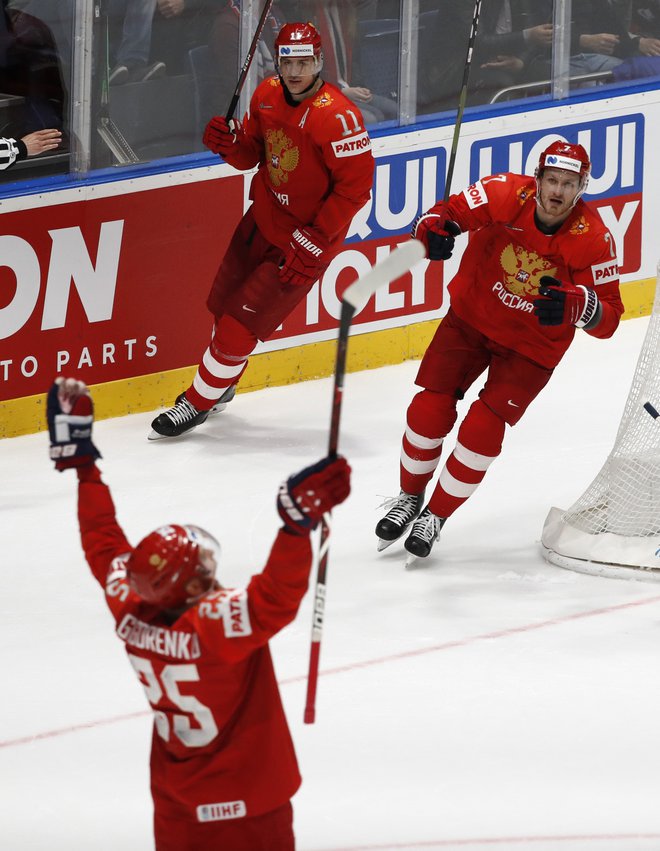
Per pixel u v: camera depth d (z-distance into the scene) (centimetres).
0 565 1962
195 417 2425
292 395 2661
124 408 2534
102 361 2489
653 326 1934
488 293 1859
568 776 1418
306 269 2234
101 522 1093
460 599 1848
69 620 1797
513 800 1372
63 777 1419
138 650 1012
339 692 1592
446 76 2781
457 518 2123
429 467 1961
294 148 2205
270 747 1030
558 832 1316
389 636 1738
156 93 2470
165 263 2520
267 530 2075
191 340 2589
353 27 2650
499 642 1725
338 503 967
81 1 2348
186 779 1029
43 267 2388
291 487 959
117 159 2455
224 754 1019
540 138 2906
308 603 1828
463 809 1354
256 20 2555
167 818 1052
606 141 2983
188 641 984
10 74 2344
